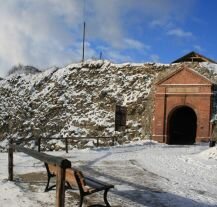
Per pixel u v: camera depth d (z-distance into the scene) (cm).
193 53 3841
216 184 1212
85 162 1748
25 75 4519
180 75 3347
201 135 3231
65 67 4284
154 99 3500
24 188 1025
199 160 1777
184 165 1648
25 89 4306
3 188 1012
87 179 839
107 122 3616
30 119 3956
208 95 3241
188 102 3306
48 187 1005
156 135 3353
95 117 3694
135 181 1223
